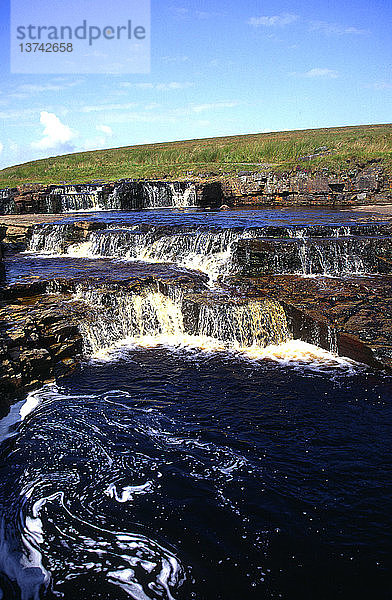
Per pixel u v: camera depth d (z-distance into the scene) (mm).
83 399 11633
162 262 22109
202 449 9664
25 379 12023
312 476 8781
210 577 6785
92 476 8891
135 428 10398
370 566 6887
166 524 7742
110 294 16219
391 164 40312
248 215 31078
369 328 13938
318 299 16250
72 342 13969
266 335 15195
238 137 74875
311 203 38469
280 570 6863
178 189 40438
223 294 16609
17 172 60594
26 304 15883
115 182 42875
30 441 9922
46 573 6891
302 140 56000
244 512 7957
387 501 8109
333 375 12703
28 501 8266
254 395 11750
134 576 6828
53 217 31547
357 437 9914
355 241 20703
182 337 15828
